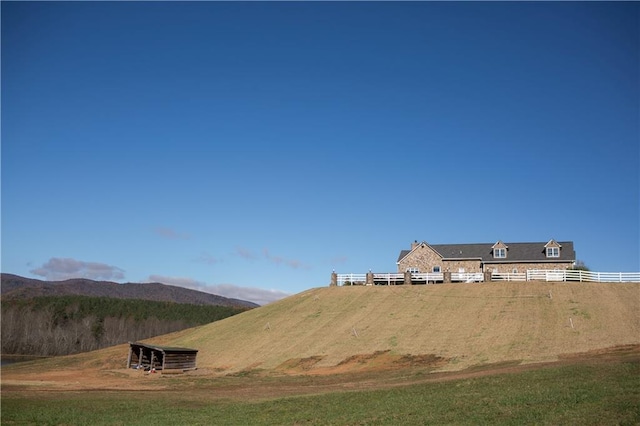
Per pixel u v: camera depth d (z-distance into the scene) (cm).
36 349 12362
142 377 5112
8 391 4147
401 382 3922
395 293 7212
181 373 5322
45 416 2923
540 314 5756
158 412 2983
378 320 6253
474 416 2205
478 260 8606
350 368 4912
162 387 4397
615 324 5197
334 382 4281
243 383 4525
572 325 5316
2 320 12988
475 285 7144
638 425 1833
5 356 11356
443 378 3856
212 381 4697
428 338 5459
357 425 2262
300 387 4081
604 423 1895
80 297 17062
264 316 7175
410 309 6488
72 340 13025
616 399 2275
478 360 4647
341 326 6231
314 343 5797
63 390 4209
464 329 5591
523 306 6078
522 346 4891
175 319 16050
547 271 7188
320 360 5269
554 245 8494
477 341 5197
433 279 7725
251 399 3453
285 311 7169
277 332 6391
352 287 7750
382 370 4709
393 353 5175
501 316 5838
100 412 3039
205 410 2995
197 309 17562
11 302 15412
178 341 6850
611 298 6022
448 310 6266
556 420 1995
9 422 2791
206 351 6184
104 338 13450
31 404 3366
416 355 5028
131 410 3089
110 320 14688
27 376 5400
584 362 3803
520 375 3303
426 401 2694
